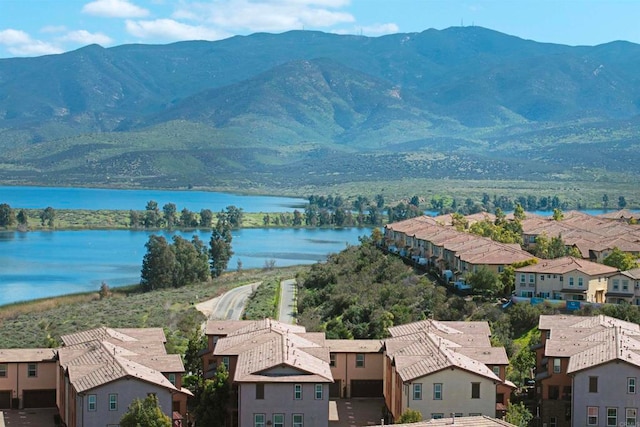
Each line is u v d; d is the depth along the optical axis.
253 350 133.00
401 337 142.38
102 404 120.25
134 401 117.12
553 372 131.88
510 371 143.75
